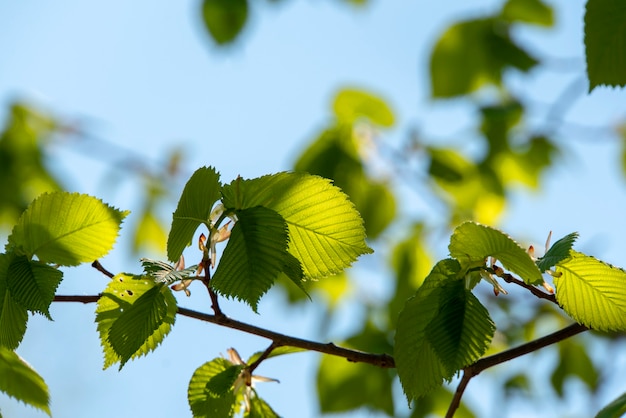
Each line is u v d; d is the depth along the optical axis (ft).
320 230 4.18
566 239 4.10
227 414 4.28
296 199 4.16
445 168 6.15
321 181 4.16
